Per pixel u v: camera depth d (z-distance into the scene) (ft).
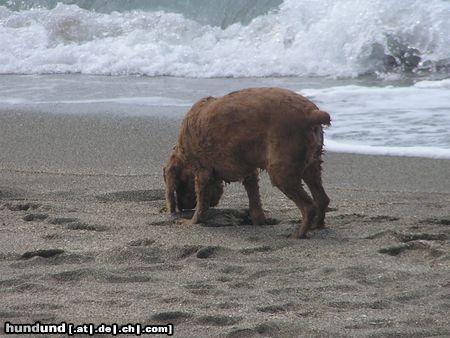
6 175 51.08
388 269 33.35
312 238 38.01
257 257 35.27
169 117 64.90
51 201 44.96
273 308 29.27
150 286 31.63
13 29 94.02
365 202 44.86
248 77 81.71
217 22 93.40
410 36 83.05
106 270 33.22
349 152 55.36
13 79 83.51
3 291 31.12
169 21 92.99
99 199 45.70
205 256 35.78
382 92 71.56
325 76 80.69
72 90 76.64
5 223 40.52
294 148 36.88
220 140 38.52
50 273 32.89
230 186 47.91
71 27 94.02
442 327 27.89
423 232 38.29
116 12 96.22
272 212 42.91
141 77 82.94
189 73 83.41
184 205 42.47
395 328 27.66
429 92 71.00
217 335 27.02
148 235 38.50
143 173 51.44
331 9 86.84
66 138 60.03
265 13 91.91
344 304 29.84
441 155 54.08
